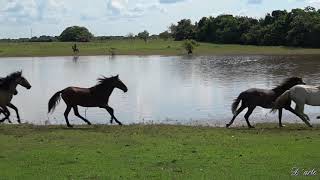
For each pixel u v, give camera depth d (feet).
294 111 67.67
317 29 383.86
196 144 51.80
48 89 132.77
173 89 128.06
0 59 322.14
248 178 37.73
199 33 524.93
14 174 39.68
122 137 56.75
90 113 88.22
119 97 111.86
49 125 68.85
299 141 53.31
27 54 368.48
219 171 39.99
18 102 104.99
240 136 57.77
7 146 51.21
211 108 92.89
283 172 39.47
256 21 478.18
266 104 67.77
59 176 38.93
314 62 232.12
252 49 393.29
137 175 38.93
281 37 419.95
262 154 46.09
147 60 288.92
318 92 66.54
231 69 199.21
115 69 211.00
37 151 48.42
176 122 76.84
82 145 51.72
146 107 95.91
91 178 38.32
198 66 223.30
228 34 481.46
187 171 40.11
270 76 161.58
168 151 47.91
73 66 236.22
